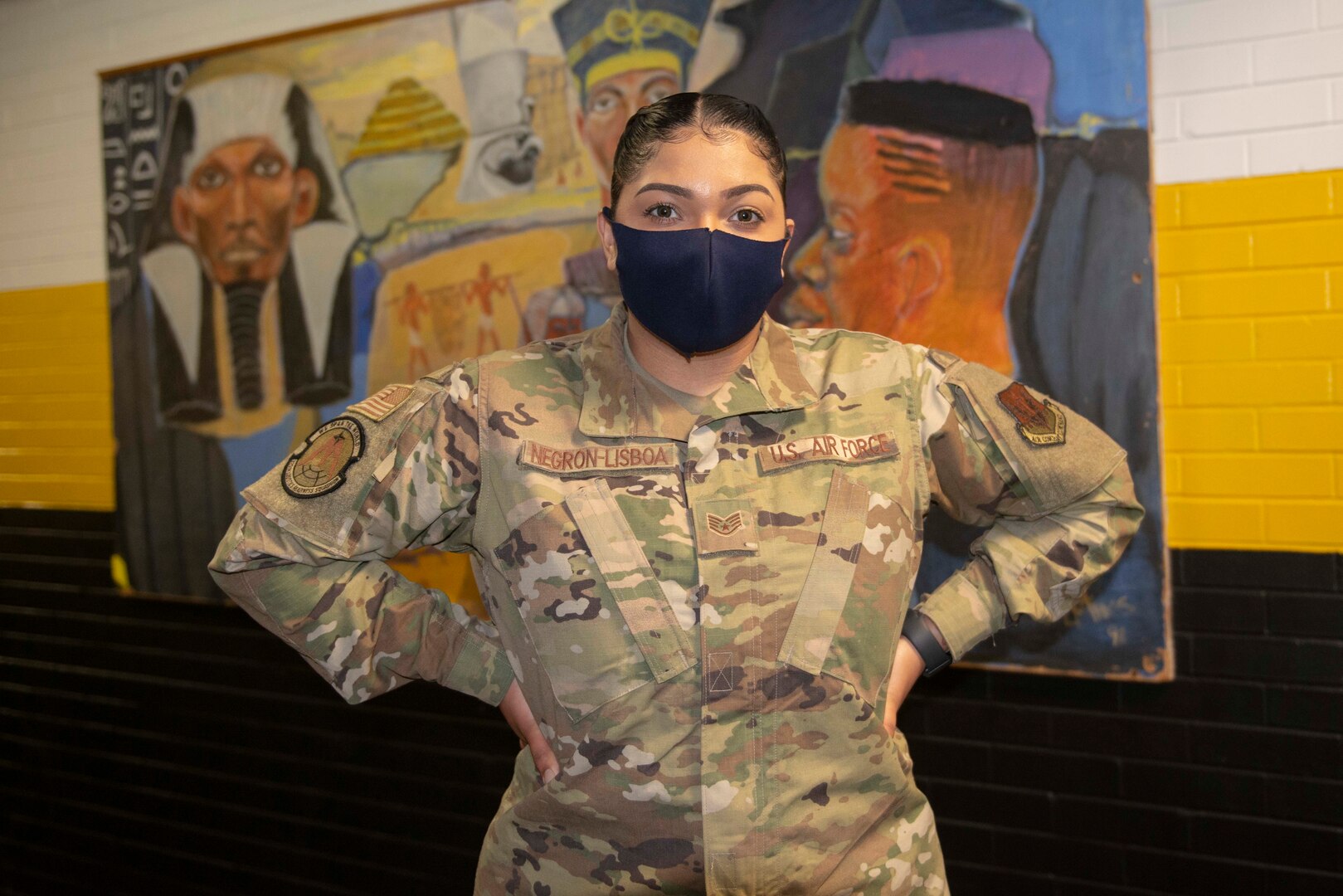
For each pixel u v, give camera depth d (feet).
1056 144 6.64
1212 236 6.60
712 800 3.15
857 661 3.29
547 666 3.31
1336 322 6.34
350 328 8.87
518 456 3.40
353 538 3.53
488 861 3.58
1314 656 6.50
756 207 3.33
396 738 9.12
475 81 8.29
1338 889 6.49
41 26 10.41
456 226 8.41
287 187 9.09
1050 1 6.63
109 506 10.29
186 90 9.52
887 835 3.43
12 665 10.86
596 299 7.93
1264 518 6.57
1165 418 6.75
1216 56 6.56
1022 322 6.78
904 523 3.45
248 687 9.71
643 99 7.69
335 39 8.83
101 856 10.46
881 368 3.68
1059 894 7.16
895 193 7.04
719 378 3.57
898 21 6.98
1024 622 3.91
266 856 9.66
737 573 3.23
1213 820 6.77
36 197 10.56
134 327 9.89
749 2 7.36
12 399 10.82
